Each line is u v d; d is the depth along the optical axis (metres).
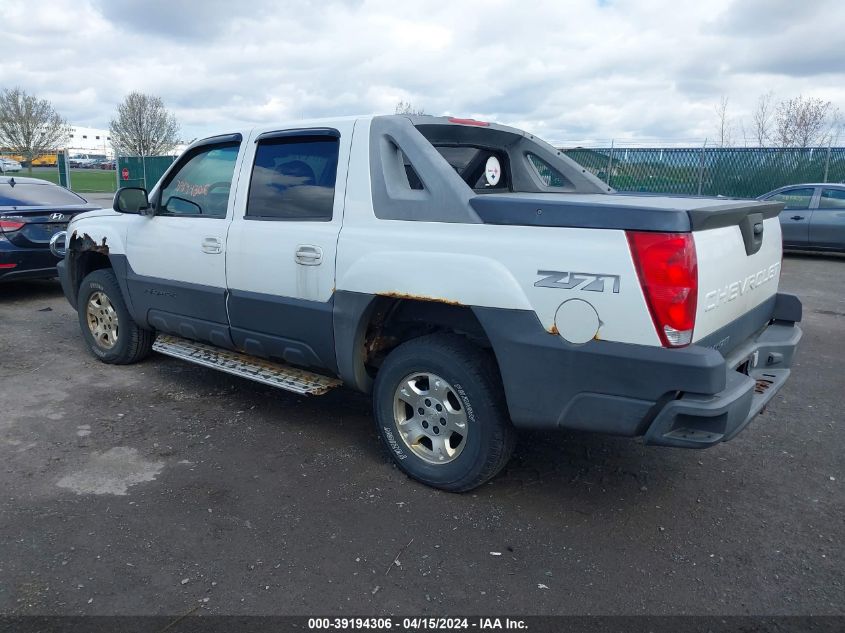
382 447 4.30
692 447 2.91
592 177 4.98
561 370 3.10
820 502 3.69
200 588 2.87
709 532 3.37
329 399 5.18
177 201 4.98
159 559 3.06
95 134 96.19
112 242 5.41
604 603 2.82
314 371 4.39
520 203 3.18
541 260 3.10
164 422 4.66
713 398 2.87
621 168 20.67
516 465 4.08
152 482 3.80
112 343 5.87
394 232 3.61
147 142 44.28
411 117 3.91
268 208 4.30
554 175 5.18
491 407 3.43
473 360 3.46
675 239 2.81
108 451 4.19
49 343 6.65
